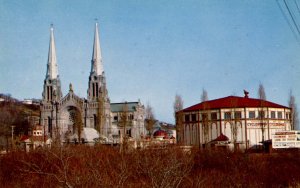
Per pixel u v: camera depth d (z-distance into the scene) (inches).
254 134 5315.0
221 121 5403.5
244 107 5334.6
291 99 5723.4
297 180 2409.0
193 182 1769.2
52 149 1553.9
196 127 5565.9
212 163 2765.7
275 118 5398.6
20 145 3599.9
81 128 6092.5
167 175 1153.4
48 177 1524.4
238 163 2785.4
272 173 2561.5
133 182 1406.3
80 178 1142.3
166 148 1849.2
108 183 1202.0
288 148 3690.9
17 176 2042.3
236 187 2130.9
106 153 1942.7
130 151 2114.9
